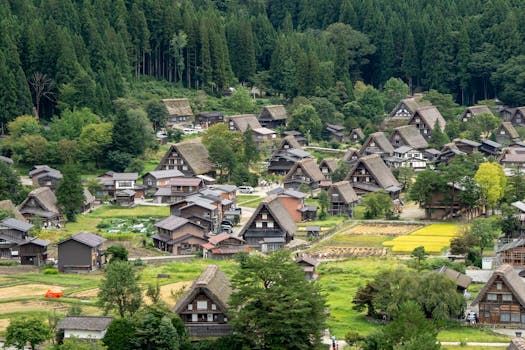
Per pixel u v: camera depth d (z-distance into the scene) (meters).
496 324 198.88
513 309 198.88
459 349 182.00
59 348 169.62
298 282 181.88
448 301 196.12
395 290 199.12
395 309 193.75
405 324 174.75
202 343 179.38
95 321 179.12
